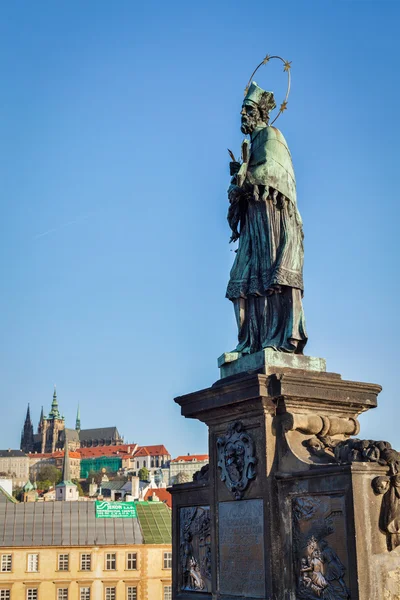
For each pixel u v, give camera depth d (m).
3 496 76.56
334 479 10.46
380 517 10.30
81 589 71.81
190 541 13.65
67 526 74.38
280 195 13.09
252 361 12.36
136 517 77.38
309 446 11.55
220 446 12.49
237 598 11.70
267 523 11.28
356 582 9.90
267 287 12.76
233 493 12.09
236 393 12.01
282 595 10.96
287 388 11.45
